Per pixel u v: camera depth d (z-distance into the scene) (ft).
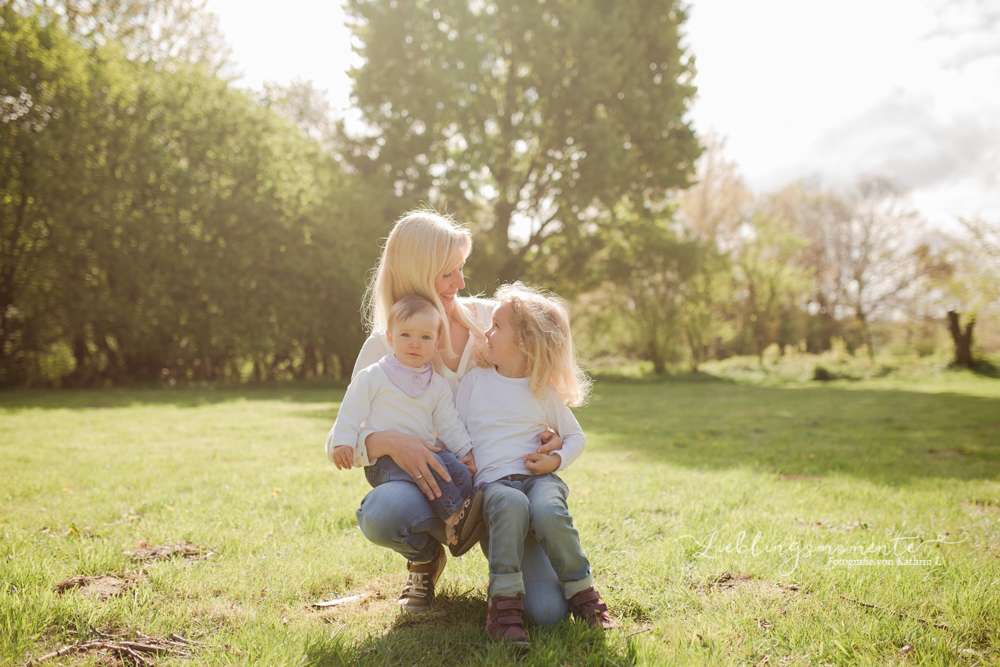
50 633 5.91
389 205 65.46
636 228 74.59
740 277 96.48
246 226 57.72
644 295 76.59
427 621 6.57
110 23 59.41
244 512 10.83
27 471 14.71
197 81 57.41
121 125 51.72
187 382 60.80
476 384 7.16
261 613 6.61
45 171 48.57
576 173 67.67
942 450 19.54
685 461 16.94
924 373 74.90
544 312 7.18
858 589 7.23
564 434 7.19
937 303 106.93
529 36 66.74
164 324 55.72
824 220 122.52
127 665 5.45
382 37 64.85
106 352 58.95
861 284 118.21
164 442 20.51
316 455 17.84
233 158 57.67
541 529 6.25
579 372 7.52
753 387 63.93
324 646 5.73
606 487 12.99
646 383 72.28
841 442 21.63
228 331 56.39
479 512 6.20
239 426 25.20
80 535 9.27
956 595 6.93
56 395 44.57
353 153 69.92
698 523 10.05
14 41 47.98
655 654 5.65
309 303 61.77
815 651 5.77
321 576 7.63
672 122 69.31
